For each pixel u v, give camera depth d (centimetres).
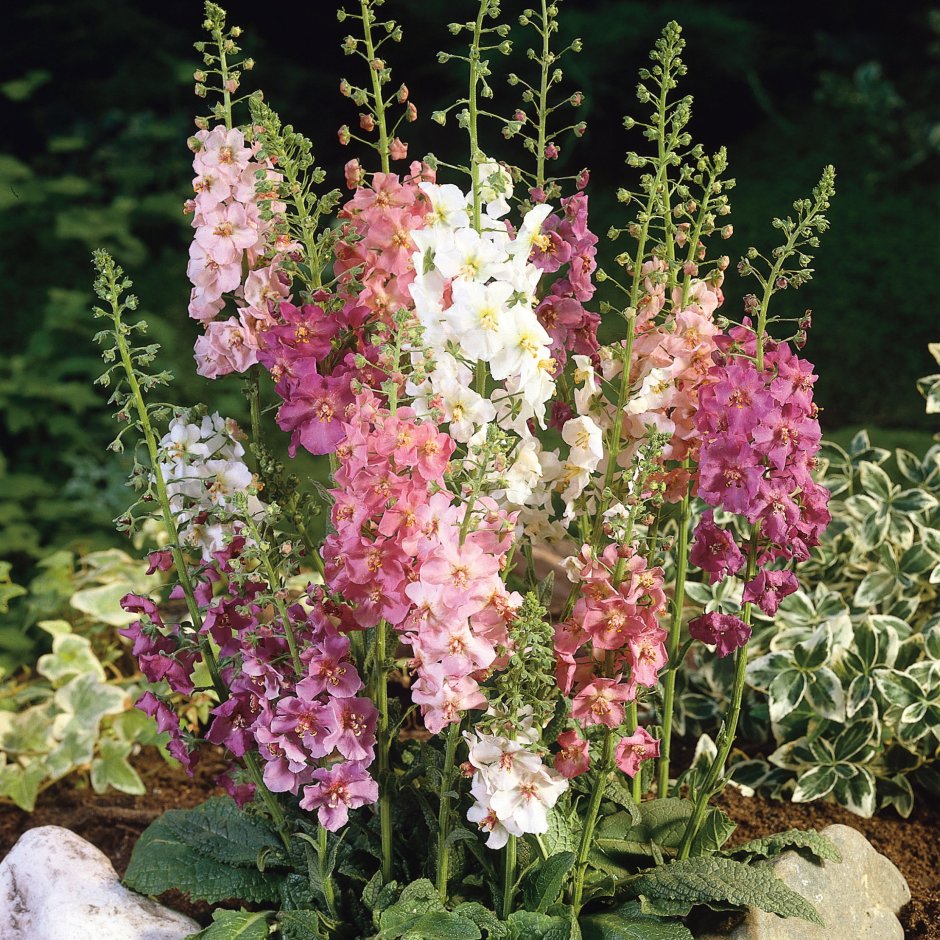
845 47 1153
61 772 374
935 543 371
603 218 916
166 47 920
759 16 1179
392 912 250
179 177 852
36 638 443
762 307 254
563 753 240
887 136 1023
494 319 221
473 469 229
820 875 292
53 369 578
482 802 237
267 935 266
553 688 248
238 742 256
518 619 226
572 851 265
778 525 236
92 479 552
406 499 218
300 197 238
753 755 375
